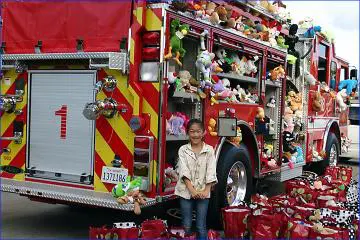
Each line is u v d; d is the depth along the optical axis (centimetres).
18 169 557
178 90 496
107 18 498
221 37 568
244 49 622
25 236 537
